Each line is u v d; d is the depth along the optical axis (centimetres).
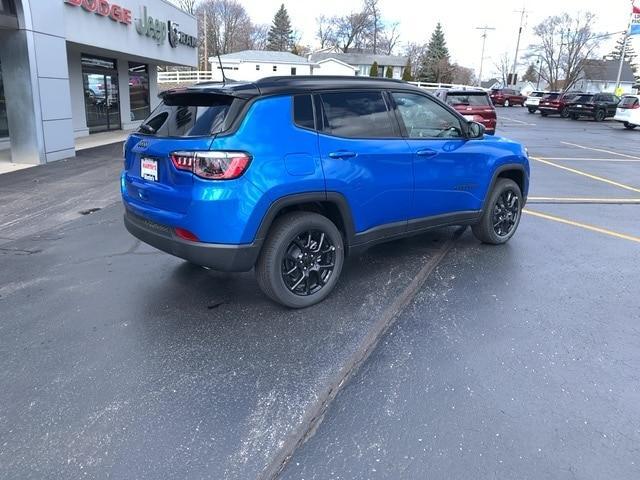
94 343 350
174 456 246
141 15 1717
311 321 384
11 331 366
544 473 237
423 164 462
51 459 243
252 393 296
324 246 411
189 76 4450
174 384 304
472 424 270
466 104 1488
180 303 414
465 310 404
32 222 660
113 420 271
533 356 338
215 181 345
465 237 607
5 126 1302
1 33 1029
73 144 1220
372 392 297
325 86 400
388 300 421
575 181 1038
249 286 450
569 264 516
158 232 389
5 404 284
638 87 7288
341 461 243
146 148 386
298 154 373
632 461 245
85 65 1673
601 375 317
